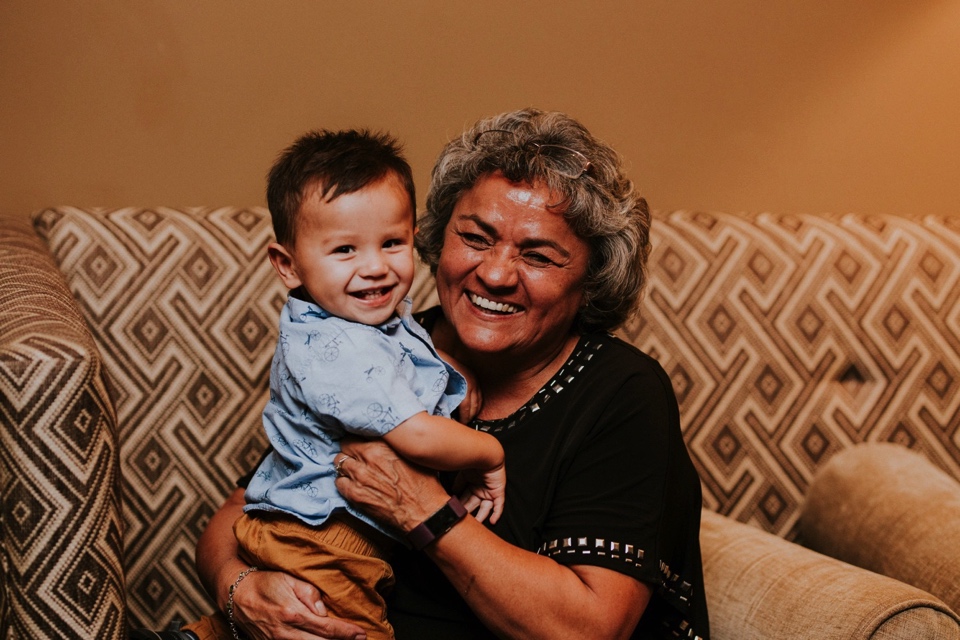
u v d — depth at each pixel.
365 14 2.56
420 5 2.58
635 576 1.34
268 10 2.51
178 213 2.08
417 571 1.46
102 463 1.27
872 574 1.56
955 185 2.88
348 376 1.29
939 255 2.27
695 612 1.54
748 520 2.20
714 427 2.18
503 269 1.40
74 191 2.50
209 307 2.02
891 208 2.88
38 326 1.33
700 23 2.72
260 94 2.54
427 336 1.45
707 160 2.79
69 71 2.45
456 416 1.51
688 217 2.27
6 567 1.25
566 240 1.42
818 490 2.14
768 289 2.21
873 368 2.23
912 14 2.80
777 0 2.74
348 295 1.33
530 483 1.44
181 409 2.00
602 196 1.42
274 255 1.40
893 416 2.23
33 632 1.24
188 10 2.48
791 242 2.24
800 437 2.20
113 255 2.00
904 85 2.84
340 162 1.31
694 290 2.19
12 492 1.23
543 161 1.40
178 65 2.50
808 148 2.83
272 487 1.40
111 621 1.27
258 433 2.03
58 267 1.97
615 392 1.44
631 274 1.49
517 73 2.66
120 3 2.45
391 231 1.32
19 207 2.47
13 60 2.42
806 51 2.78
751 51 2.76
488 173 1.45
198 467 2.00
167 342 2.00
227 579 1.48
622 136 2.74
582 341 1.54
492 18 2.62
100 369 1.29
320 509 1.34
